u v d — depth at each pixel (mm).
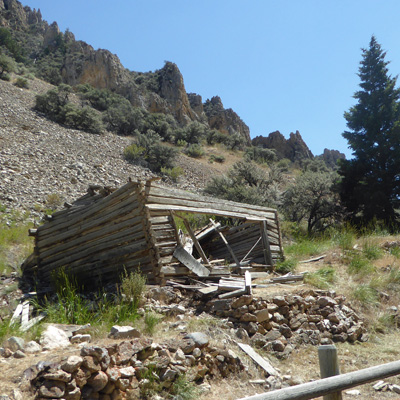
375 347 7016
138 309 6789
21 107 40094
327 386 3020
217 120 84500
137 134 41531
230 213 10570
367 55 28578
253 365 5789
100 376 4121
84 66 67750
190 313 7195
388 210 24562
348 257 11039
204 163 43719
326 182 24938
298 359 6324
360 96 28297
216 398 4840
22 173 22234
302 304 7598
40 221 15844
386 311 8305
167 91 74500
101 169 28000
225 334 6301
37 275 10477
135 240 8367
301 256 12602
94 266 9117
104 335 5480
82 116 40875
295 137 90312
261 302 7160
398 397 5363
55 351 4695
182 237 11438
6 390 3674
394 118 26594
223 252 12172
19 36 109375
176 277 8555
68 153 29859
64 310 6719
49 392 3707
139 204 8219
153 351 4977
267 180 26797
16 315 6926
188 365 5055
